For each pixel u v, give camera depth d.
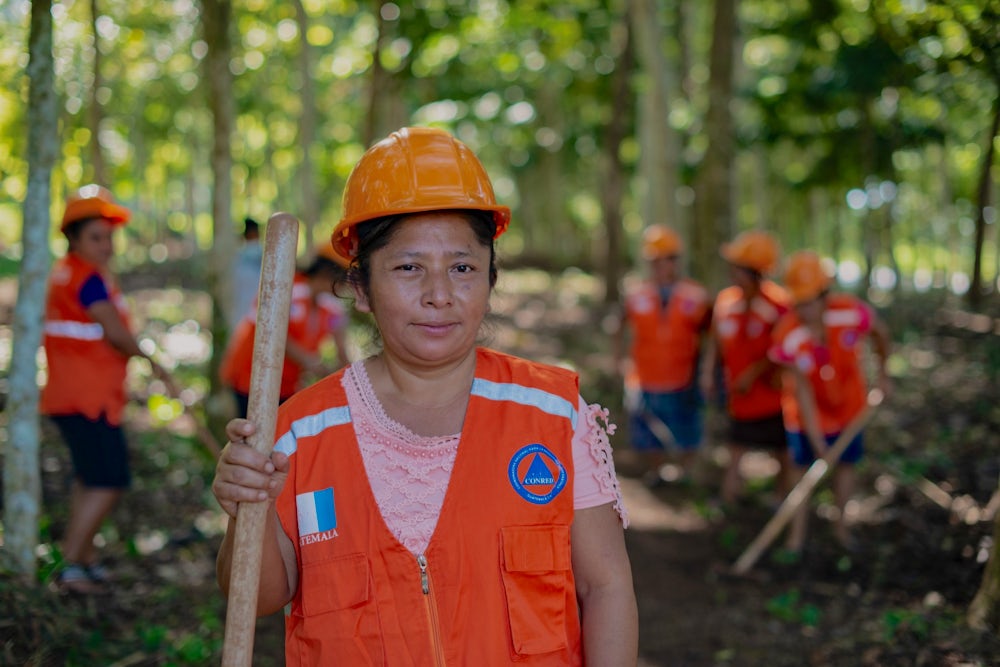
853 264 31.16
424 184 1.81
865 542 6.11
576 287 23.97
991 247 25.22
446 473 1.82
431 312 1.81
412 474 1.81
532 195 32.03
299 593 1.86
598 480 1.87
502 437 1.83
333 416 1.87
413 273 1.83
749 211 29.92
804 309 5.96
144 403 8.77
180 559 5.36
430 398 1.88
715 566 5.96
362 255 1.87
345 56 11.38
